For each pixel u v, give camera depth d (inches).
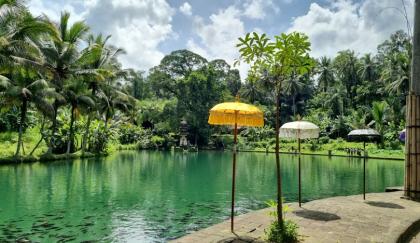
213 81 2156.7
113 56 1355.8
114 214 394.3
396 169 949.8
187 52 2288.4
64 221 359.3
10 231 321.4
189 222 365.1
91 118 1427.2
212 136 2191.2
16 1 723.4
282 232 206.1
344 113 2295.8
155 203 459.2
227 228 232.2
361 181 697.0
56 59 1028.5
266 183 661.9
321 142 1952.5
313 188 606.9
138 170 857.5
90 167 893.2
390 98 1953.7
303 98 2719.0
